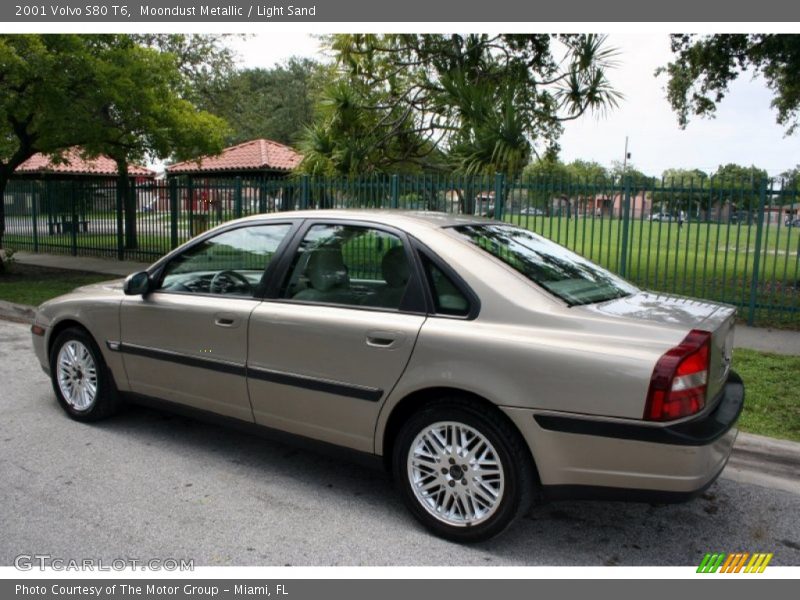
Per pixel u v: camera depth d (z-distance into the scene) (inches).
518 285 131.3
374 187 451.8
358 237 149.0
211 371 165.3
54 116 474.9
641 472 115.4
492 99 459.2
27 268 598.5
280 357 151.9
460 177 428.1
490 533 128.6
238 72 1042.7
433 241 139.8
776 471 174.2
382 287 143.0
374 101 518.9
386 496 155.6
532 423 121.2
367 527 140.6
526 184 405.7
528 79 514.0
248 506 149.3
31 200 756.0
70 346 201.9
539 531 141.6
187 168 930.1
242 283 164.4
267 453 180.9
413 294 137.6
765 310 382.6
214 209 579.2
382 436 139.5
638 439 114.1
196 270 174.6
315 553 130.1
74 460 173.6
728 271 543.2
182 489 157.4
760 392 228.7
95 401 195.5
